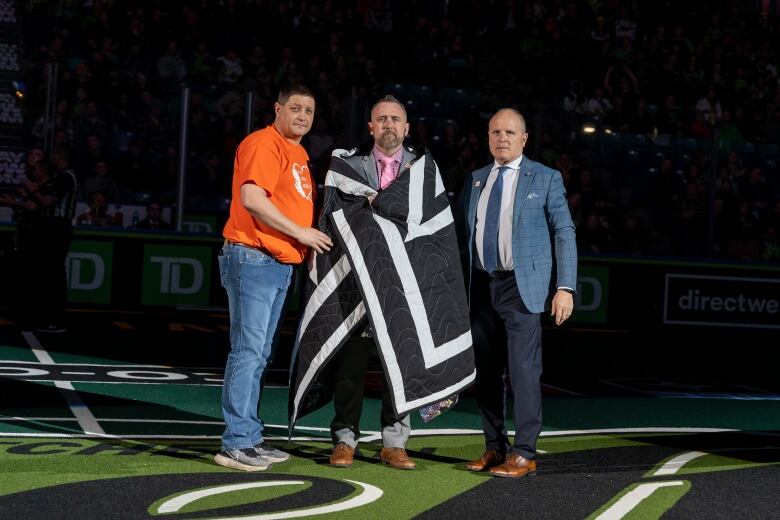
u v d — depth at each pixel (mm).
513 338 5441
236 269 5320
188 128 14008
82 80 14602
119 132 14508
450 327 5422
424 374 5363
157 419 6688
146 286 14078
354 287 5414
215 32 18438
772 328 15477
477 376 5586
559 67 20078
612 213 15695
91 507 4488
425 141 16484
